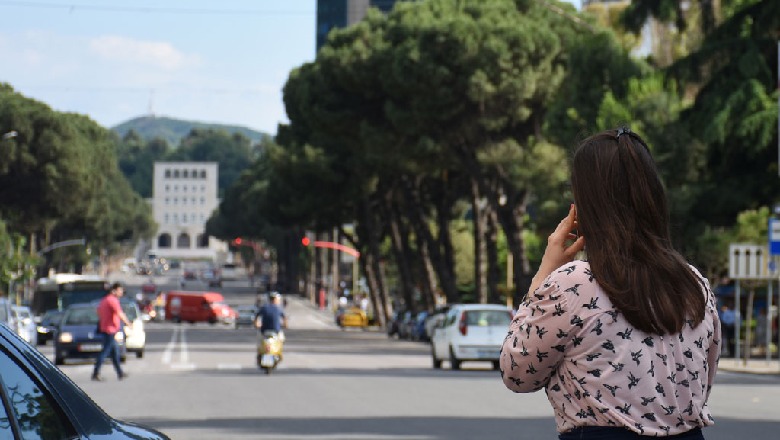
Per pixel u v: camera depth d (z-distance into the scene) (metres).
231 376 28.95
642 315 3.29
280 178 81.38
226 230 197.25
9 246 80.69
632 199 3.40
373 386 25.17
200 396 22.17
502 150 51.41
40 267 117.50
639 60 45.41
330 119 58.12
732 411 18.86
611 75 44.47
